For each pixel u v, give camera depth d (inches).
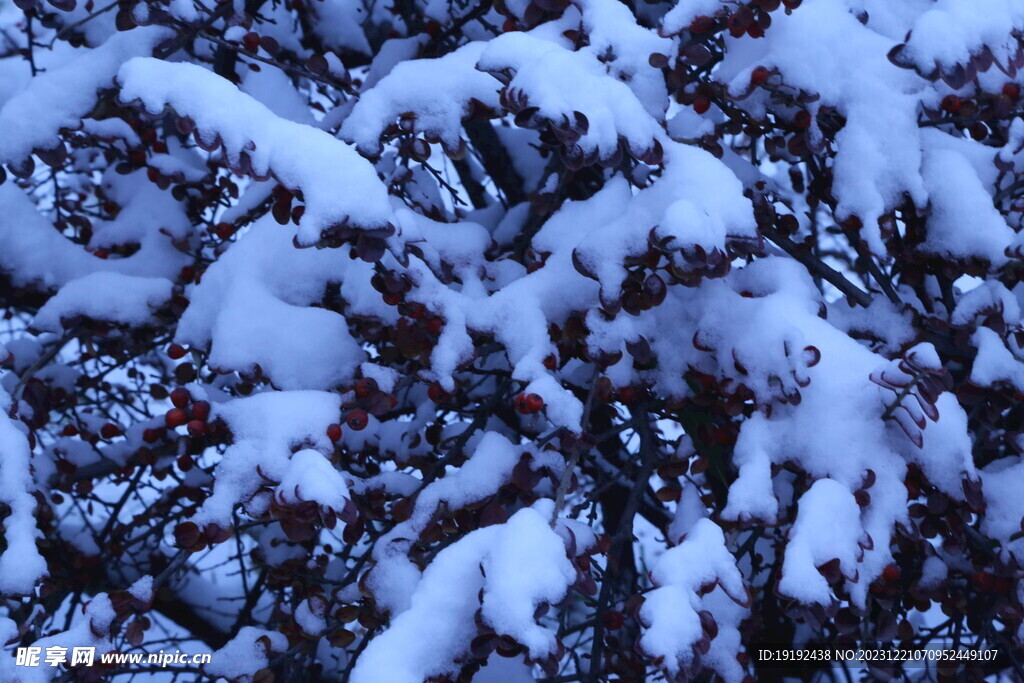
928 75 77.2
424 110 89.2
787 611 72.5
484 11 121.0
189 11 95.2
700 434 91.6
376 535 108.8
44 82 95.5
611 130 75.9
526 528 67.7
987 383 86.5
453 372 85.7
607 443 124.7
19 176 93.7
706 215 75.3
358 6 145.9
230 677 90.7
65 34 115.5
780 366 81.5
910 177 90.9
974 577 93.2
